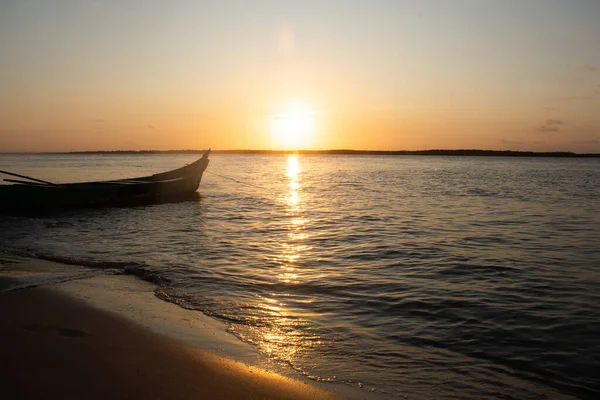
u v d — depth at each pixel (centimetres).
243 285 956
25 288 851
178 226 1750
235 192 3297
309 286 958
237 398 488
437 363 605
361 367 587
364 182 4488
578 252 1319
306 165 10538
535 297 893
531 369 593
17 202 1948
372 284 977
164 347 609
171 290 902
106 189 2181
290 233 1617
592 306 838
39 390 473
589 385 554
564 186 3991
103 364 545
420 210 2308
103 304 779
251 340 660
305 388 523
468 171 7175
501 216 2097
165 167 7881
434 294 908
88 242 1407
